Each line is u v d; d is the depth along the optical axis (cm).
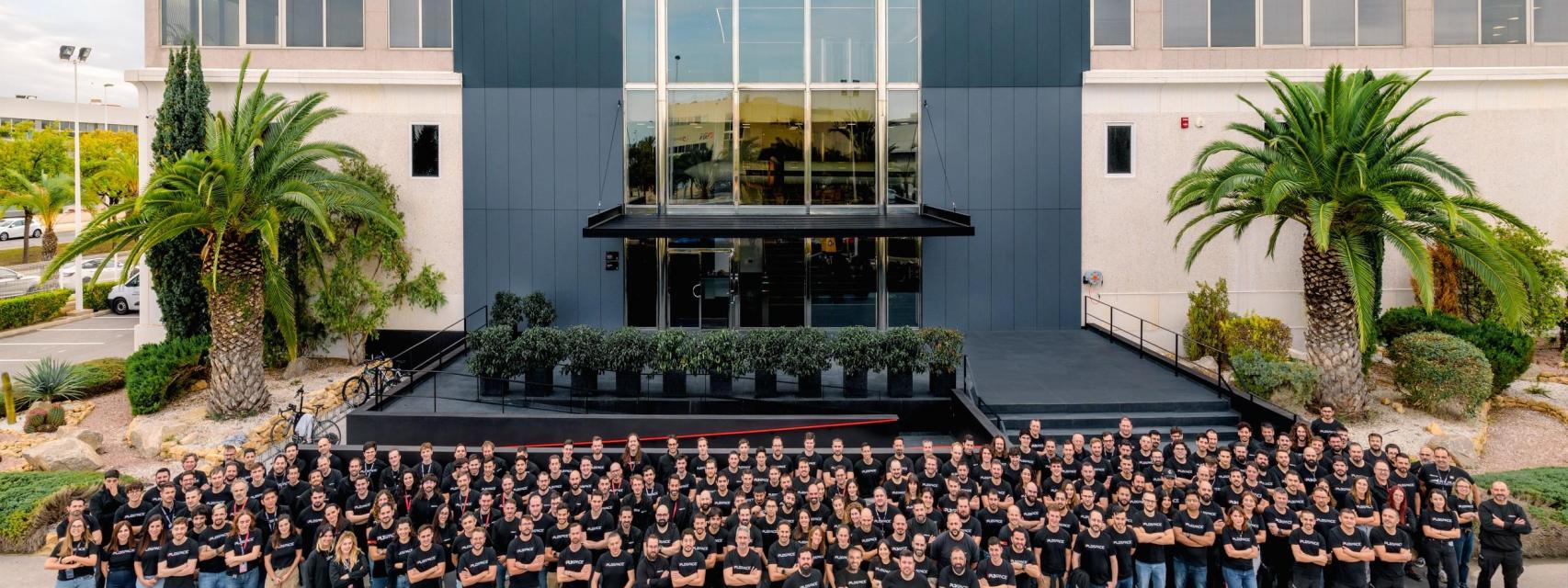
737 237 2014
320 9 2059
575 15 2072
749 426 1466
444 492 1092
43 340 2625
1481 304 1883
